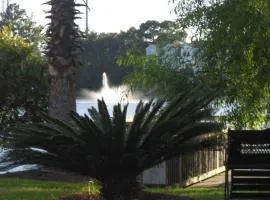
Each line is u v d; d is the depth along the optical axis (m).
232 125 13.27
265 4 11.91
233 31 12.13
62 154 8.34
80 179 12.52
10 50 17.11
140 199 8.72
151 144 8.34
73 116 8.20
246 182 8.84
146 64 14.12
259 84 13.03
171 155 8.68
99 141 8.11
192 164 16.69
